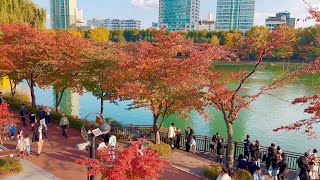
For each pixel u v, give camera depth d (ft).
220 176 41.88
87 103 131.13
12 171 46.93
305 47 50.49
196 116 111.24
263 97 145.69
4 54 75.56
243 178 45.85
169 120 106.42
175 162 54.70
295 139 87.71
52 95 142.82
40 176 46.39
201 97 53.31
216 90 49.14
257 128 98.37
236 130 96.27
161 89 56.13
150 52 59.67
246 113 116.78
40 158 53.72
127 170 31.81
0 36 84.89
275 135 91.40
